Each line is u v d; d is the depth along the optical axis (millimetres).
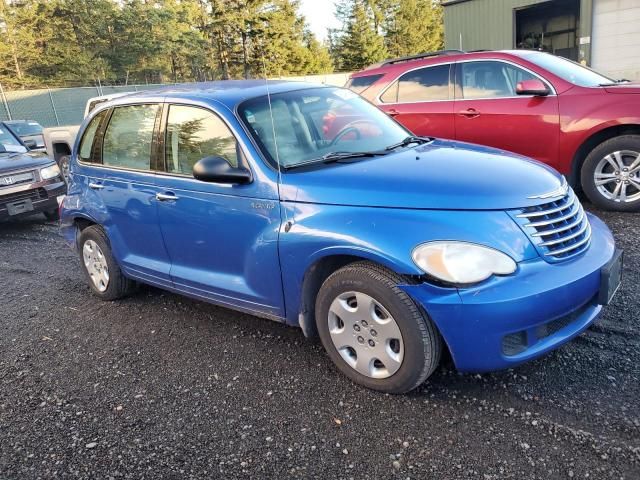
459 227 2719
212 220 3629
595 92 5883
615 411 2725
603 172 5996
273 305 3465
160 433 2926
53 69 47562
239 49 48250
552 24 24391
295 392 3176
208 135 3713
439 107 6883
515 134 6363
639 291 3996
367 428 2789
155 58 50281
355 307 3043
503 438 2617
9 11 45594
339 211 3014
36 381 3609
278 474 2535
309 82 4422
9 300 5215
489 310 2621
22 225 8805
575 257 2902
